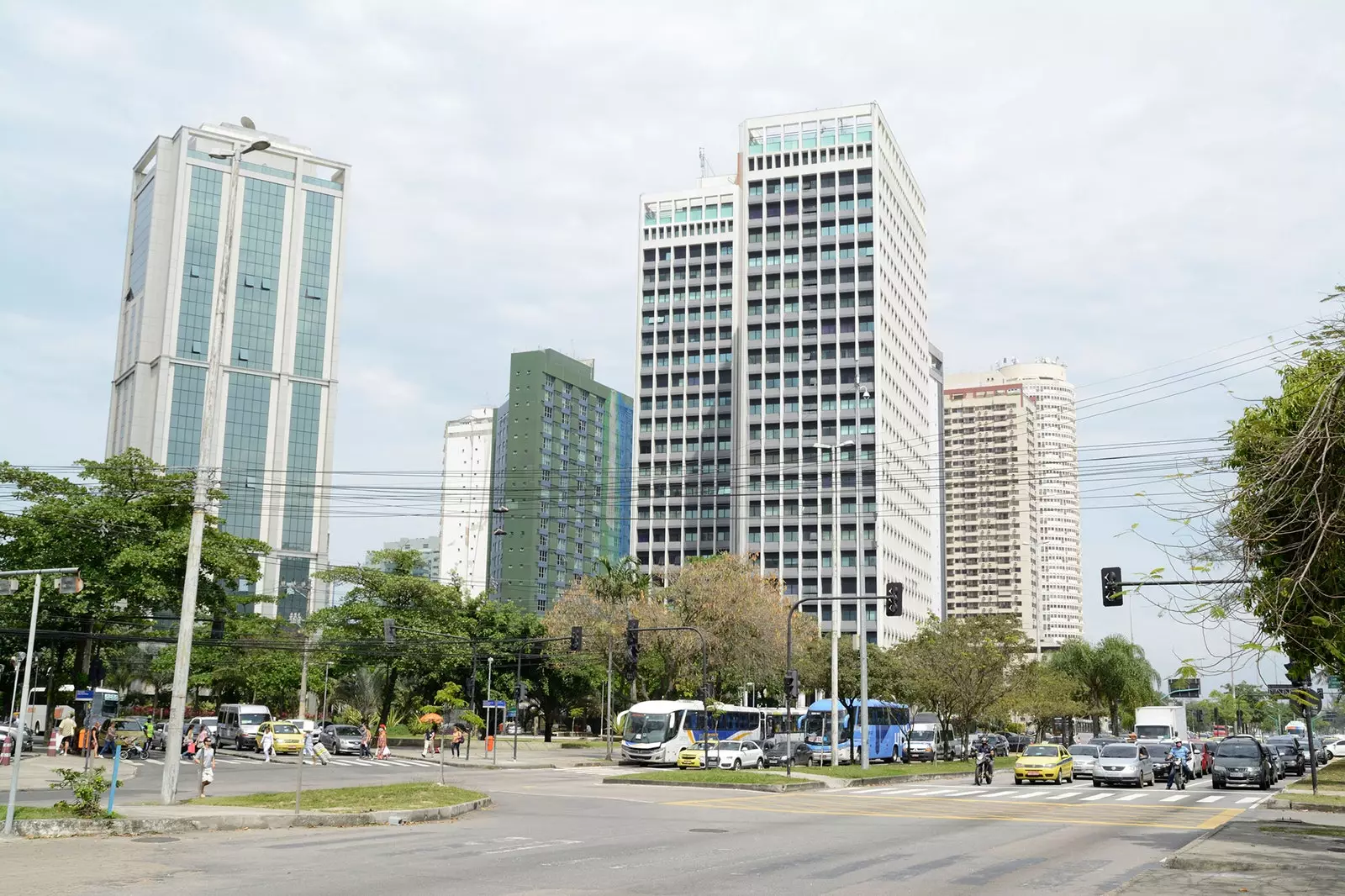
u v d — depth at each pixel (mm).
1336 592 13461
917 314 167000
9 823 19359
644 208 165000
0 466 56500
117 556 55844
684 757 53125
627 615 67062
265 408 147875
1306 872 15898
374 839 20141
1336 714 85062
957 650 62812
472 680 61844
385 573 79500
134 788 33281
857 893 14008
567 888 13914
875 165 147125
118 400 150750
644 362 161375
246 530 144500
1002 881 15430
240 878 14430
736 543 145375
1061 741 115688
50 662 70500
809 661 67375
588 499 195875
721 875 15648
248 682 86125
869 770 49156
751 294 149750
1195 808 31422
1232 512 12805
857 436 141250
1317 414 12141
